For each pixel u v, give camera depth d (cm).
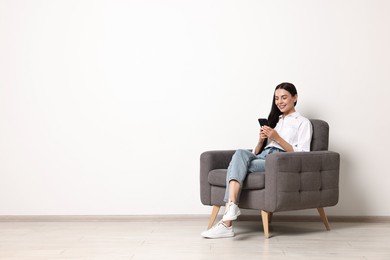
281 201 342
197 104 433
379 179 425
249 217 427
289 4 429
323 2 427
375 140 425
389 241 342
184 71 434
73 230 389
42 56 437
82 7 437
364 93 426
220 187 374
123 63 436
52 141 437
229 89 432
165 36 435
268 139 395
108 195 435
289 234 368
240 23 432
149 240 347
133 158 434
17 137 437
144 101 435
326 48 427
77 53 437
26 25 438
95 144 436
